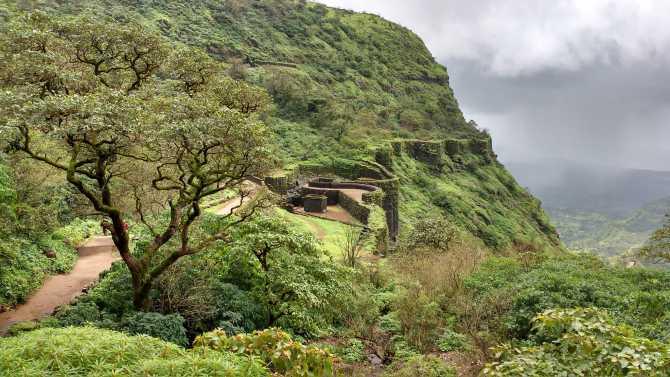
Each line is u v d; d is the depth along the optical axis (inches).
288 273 512.1
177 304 465.7
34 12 584.4
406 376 424.8
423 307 590.2
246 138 452.1
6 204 639.8
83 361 171.8
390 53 5310.0
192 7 3873.0
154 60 641.6
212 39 3472.0
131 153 497.7
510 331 505.4
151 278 457.7
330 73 4168.3
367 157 2434.8
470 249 950.4
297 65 3831.2
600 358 187.0
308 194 1732.3
